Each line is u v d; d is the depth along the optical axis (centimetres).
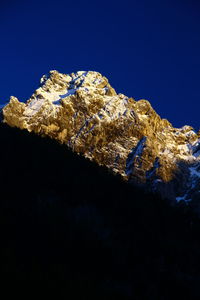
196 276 12431
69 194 14150
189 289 11706
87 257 11231
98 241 12012
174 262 12750
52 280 8981
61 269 9619
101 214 13725
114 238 12650
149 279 11425
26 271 9075
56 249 11019
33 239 10994
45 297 8575
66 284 9012
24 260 9875
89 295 9031
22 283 8662
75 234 11906
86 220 12900
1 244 10175
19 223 11356
